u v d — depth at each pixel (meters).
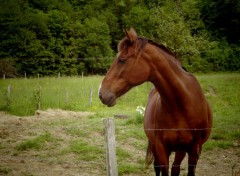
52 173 6.25
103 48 39.12
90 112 14.63
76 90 19.36
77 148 7.84
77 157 7.34
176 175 4.46
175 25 20.75
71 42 37.94
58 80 23.11
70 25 38.25
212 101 17.56
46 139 8.70
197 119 3.83
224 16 42.59
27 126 10.67
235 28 42.22
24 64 35.75
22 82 22.59
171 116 3.78
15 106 14.63
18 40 35.91
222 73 34.19
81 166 6.69
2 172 6.24
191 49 20.77
